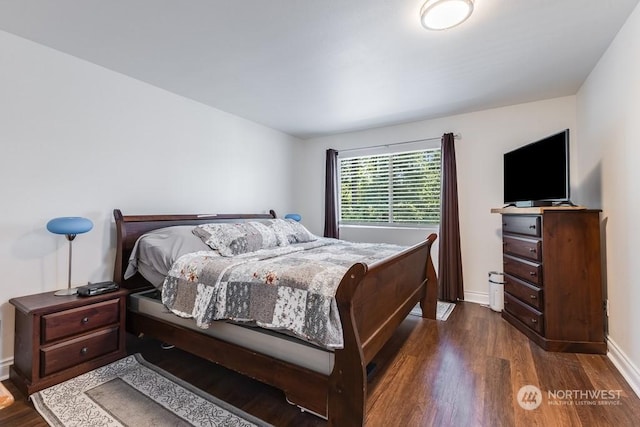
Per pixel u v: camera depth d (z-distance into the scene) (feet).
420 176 13.00
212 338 5.98
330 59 7.61
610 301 7.35
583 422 4.99
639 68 5.81
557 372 6.56
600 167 7.92
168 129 9.63
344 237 14.65
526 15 5.89
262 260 6.88
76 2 5.47
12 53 6.53
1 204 6.42
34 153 6.86
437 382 6.19
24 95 6.71
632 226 6.29
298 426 4.94
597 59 7.71
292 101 10.53
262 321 5.18
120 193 8.44
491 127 11.37
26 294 6.73
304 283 5.00
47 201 7.06
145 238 7.94
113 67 8.05
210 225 8.63
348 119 12.54
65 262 7.34
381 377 6.38
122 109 8.46
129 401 5.57
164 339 6.79
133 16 5.90
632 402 5.52
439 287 11.93
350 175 14.76
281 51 7.23
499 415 5.17
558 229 7.65
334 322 4.59
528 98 10.34
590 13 5.90
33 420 5.12
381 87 9.36
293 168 15.39
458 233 11.69
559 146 8.13
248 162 12.67
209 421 5.03
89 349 6.59
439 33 6.47
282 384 5.03
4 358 6.42
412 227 13.17
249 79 8.77
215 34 6.52
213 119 11.14
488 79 8.82
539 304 7.90
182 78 8.71
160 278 7.39
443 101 10.53
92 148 7.84
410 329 9.00
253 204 12.94
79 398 5.65
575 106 10.00
